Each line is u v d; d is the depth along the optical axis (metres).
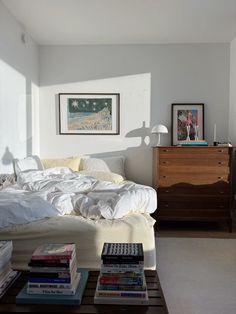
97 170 3.69
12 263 1.69
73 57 3.96
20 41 3.24
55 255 1.19
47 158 4.00
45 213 1.82
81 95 3.97
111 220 1.80
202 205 3.40
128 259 1.18
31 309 1.11
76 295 1.17
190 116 3.94
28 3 2.75
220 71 3.93
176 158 3.40
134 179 4.02
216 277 2.18
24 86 3.39
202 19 3.13
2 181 2.56
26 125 3.47
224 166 3.37
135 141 3.99
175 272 2.26
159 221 3.54
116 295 1.15
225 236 3.18
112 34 3.58
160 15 3.02
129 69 3.95
